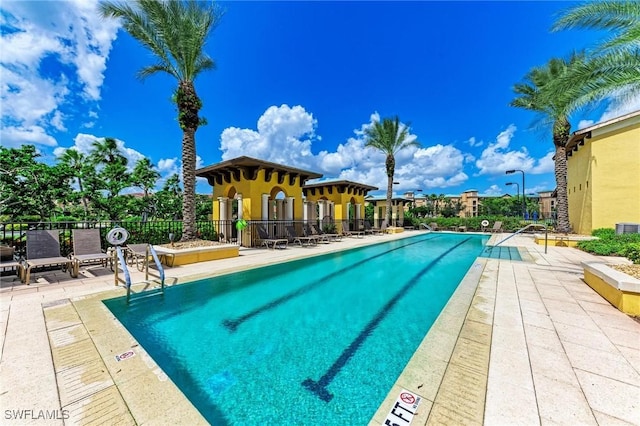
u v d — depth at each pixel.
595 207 12.32
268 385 2.45
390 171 20.53
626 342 2.78
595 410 1.78
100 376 2.22
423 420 1.73
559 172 12.48
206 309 4.43
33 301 4.08
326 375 2.61
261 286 5.85
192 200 8.73
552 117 10.20
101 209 17.12
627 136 11.49
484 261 7.98
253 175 11.60
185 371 2.68
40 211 14.07
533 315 3.59
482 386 2.07
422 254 10.59
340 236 16.84
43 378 2.17
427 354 2.57
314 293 5.43
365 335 3.52
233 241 12.45
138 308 4.29
